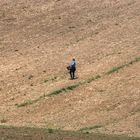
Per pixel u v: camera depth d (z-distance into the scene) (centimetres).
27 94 16138
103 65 17762
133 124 12925
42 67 18450
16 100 15762
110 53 18988
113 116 13662
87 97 15288
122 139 10731
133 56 18238
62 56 19375
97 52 19312
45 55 19750
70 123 13400
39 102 15350
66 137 10188
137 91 15188
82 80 16650
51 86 16538
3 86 17050
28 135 9975
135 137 11294
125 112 13838
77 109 14512
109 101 14738
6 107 15238
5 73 18175
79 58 18875
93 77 16738
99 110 14225
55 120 13788
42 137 9894
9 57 19912
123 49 19262
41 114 14462
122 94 15112
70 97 15450
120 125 12912
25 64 18938
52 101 15325
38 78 17475
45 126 12938
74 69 16912
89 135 10819
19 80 17462
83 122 13412
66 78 17138
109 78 16512
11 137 9638
